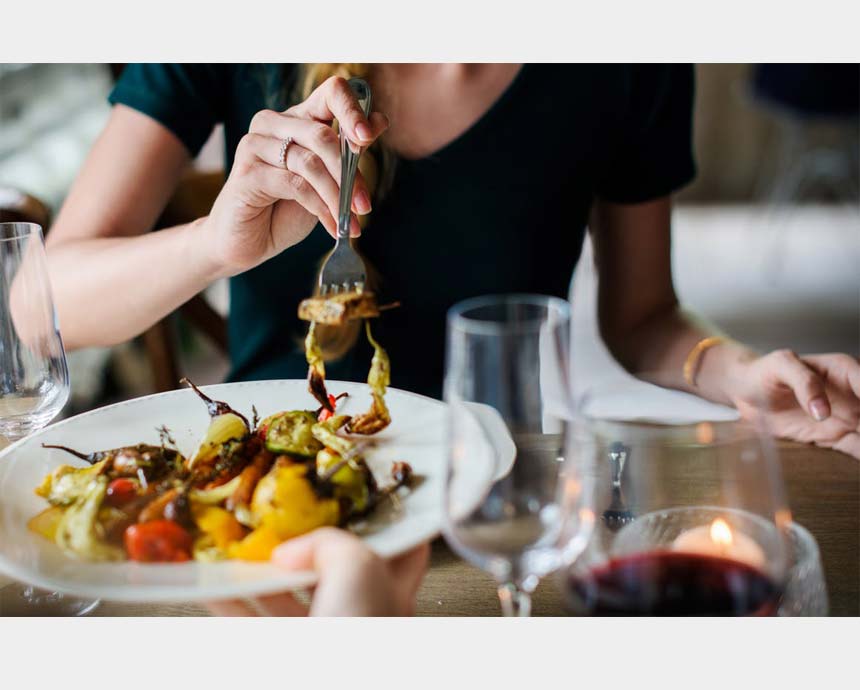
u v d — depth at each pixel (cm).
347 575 63
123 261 116
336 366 137
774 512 59
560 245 146
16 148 246
